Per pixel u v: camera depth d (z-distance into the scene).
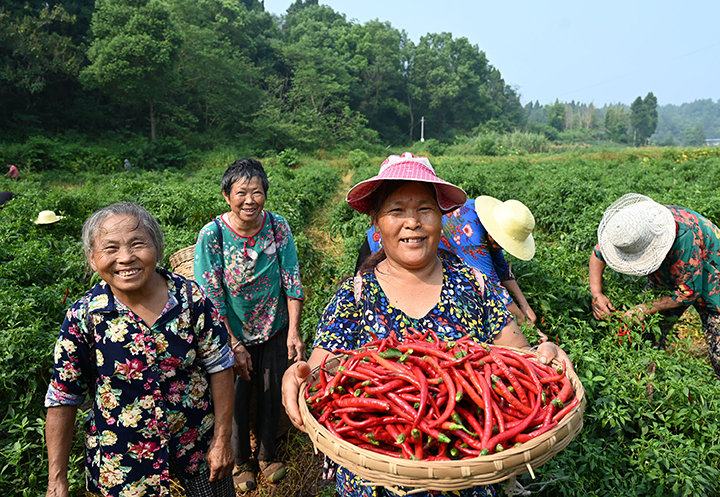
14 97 36.38
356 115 82.19
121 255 1.86
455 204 2.06
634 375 3.10
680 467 2.53
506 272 3.87
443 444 1.59
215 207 10.15
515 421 1.62
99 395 2.01
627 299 4.24
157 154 38.56
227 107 52.62
